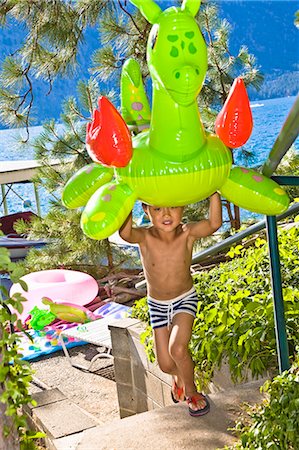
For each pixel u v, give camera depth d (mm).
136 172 2705
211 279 5137
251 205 2928
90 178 3045
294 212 3547
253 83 9070
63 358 7773
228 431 3408
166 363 3686
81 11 8758
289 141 2846
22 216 12781
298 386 2799
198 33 2447
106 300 9406
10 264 2412
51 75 9086
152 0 2504
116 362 5457
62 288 8797
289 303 4035
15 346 2629
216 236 9438
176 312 3609
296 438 2684
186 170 2670
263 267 4957
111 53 8984
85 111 9555
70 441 4484
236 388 3777
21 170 12352
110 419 6180
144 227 3584
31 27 8695
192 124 2631
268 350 3900
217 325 4270
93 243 9703
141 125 3049
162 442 3406
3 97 9094
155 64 2467
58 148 9469
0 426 2398
